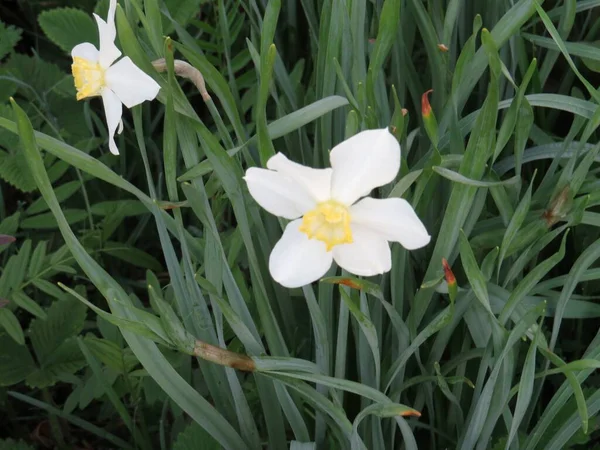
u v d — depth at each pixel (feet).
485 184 1.59
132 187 1.68
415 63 2.21
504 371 1.69
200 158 1.86
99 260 2.37
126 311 1.63
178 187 2.45
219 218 1.93
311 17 2.04
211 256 1.72
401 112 1.61
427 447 2.01
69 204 2.58
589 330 2.08
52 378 2.08
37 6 2.99
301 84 2.18
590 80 2.23
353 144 1.48
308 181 1.50
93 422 2.27
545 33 2.16
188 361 1.97
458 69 1.66
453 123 1.72
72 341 2.11
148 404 2.10
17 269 2.08
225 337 1.97
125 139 2.56
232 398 1.85
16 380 2.08
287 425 1.97
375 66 1.65
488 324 1.75
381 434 1.79
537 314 1.61
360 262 1.53
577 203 1.71
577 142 1.85
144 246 2.64
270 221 1.85
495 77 1.54
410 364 1.91
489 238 1.81
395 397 1.80
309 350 1.97
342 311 1.69
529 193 1.64
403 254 1.72
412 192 1.84
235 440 1.79
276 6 1.63
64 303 2.15
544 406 2.05
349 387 1.63
